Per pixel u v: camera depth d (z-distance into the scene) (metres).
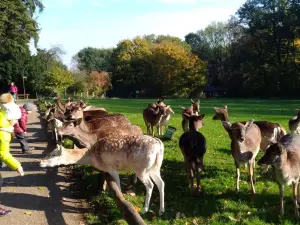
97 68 87.62
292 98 56.16
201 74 63.53
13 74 60.47
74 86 59.69
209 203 7.33
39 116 22.52
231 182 8.55
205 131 16.12
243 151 7.51
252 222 6.45
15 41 36.22
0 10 33.34
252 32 61.56
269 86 59.94
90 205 7.48
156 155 6.77
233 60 63.88
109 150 6.99
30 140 14.26
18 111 8.06
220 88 68.62
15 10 34.19
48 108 17.12
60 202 7.64
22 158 11.34
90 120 10.34
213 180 8.73
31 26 36.00
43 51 65.88
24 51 38.72
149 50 68.75
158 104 15.09
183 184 8.55
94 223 6.59
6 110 7.83
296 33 58.34
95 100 49.34
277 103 40.34
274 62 61.38
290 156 6.61
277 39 60.44
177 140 13.59
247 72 61.84
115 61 73.00
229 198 7.62
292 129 11.55
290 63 58.47
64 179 9.21
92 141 8.68
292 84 57.38
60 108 15.73
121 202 5.95
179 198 7.67
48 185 8.74
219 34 79.38
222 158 10.86
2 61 60.19
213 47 79.44
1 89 61.81
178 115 23.77
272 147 6.32
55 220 6.77
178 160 10.59
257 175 9.08
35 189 8.46
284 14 58.22
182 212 6.93
